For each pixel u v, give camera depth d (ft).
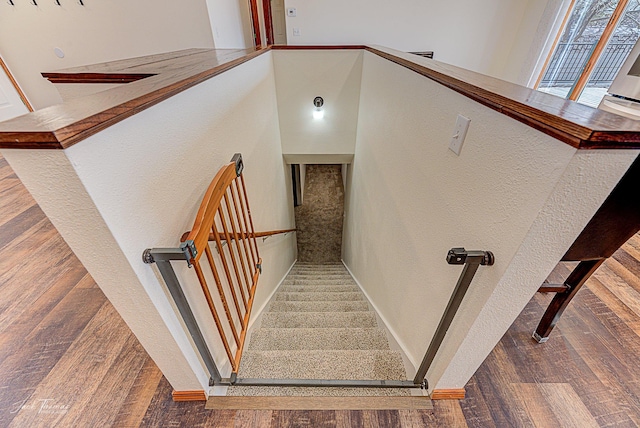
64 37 10.80
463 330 3.08
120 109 2.12
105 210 2.04
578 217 2.06
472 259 2.54
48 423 3.67
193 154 3.43
